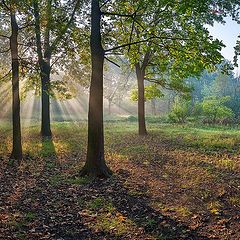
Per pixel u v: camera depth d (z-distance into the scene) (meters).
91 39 11.74
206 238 6.56
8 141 20.06
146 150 17.69
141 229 7.01
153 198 9.22
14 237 6.45
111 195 9.45
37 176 11.70
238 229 7.02
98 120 11.67
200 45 11.91
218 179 11.18
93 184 10.63
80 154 16.67
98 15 11.74
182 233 6.80
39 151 16.81
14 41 14.55
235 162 14.05
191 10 11.74
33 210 8.09
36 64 16.00
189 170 12.66
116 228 7.04
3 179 11.16
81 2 16.03
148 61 24.28
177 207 8.44
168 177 11.65
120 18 13.98
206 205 8.63
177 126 33.47
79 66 24.19
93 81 11.68
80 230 6.92
